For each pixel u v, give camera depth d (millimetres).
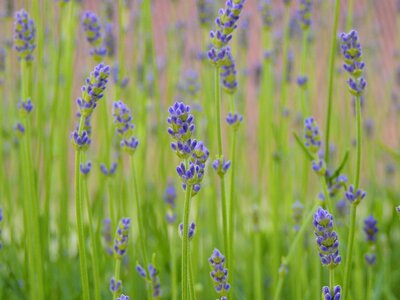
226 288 902
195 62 1614
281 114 1312
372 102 1771
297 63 1645
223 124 1722
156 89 1333
